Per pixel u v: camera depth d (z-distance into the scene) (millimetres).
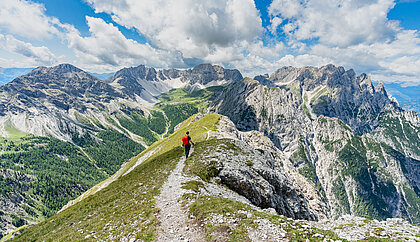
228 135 96062
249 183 37812
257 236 13891
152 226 17047
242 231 14484
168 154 52312
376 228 14156
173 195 24750
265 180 42562
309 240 13148
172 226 16828
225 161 41031
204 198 21906
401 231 13383
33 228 25500
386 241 12383
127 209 22844
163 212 19891
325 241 12859
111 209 24906
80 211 27906
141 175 41469
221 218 16672
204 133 89188
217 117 121938
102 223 20562
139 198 26094
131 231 16938
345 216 17078
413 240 11938
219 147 48938
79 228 21031
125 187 35031
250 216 16797
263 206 40469
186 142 42156
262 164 48125
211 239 14156
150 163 50281
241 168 40750
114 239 16203
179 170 36844
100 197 33438
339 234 13906
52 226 24625
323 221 16531
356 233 13711
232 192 34094
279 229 14727
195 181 29828
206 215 17438
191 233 15469
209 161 39844
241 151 50406
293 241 13086
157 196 25266
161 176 35125
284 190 49094
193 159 42156
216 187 32344
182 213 19203
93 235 17984
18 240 22531
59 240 18828
